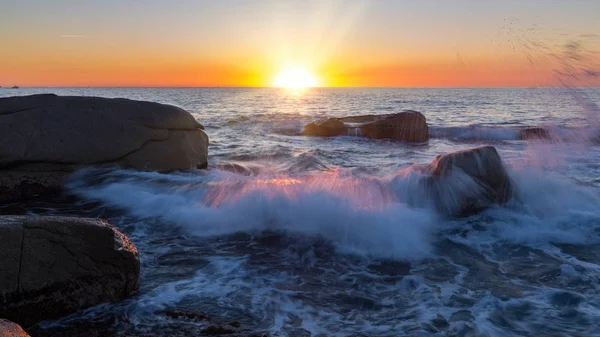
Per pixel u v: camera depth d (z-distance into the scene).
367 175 8.98
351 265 5.28
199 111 35.72
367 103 52.91
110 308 4.22
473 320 4.01
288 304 4.34
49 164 8.38
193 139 10.08
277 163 11.70
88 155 8.65
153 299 4.40
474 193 6.86
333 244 5.85
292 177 8.30
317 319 4.08
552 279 4.87
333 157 12.70
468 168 6.99
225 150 13.81
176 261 5.33
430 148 15.07
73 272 4.19
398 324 3.98
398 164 11.51
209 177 8.67
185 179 8.41
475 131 18.27
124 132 9.09
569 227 6.34
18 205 7.59
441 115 30.44
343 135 17.92
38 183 8.21
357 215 6.26
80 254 4.28
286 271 5.09
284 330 3.88
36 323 3.98
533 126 19.64
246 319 4.06
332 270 5.14
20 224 4.16
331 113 32.81
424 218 6.39
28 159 8.18
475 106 42.72
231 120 23.34
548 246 5.79
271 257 5.48
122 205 7.36
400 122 17.22
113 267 4.39
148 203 7.30
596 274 4.98
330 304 4.36
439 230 6.28
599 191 7.77
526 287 4.68
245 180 7.79
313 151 13.51
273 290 4.62
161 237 6.13
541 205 7.03
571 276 4.93
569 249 5.70
